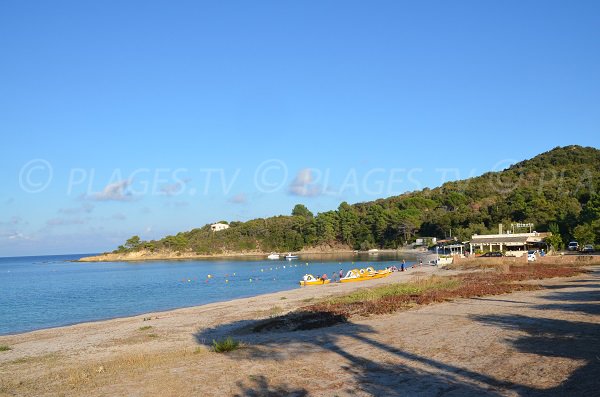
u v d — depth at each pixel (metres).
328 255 143.88
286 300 37.38
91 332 27.45
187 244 181.38
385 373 12.08
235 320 27.91
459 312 21.61
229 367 13.64
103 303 47.78
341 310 24.31
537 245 82.56
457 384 10.80
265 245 172.38
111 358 18.27
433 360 13.08
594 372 10.77
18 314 41.41
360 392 10.66
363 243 150.75
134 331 26.33
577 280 35.69
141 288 63.56
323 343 16.50
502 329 16.80
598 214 77.25
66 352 21.08
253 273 84.56
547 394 9.64
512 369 11.64
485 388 10.37
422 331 17.44
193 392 11.38
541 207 105.19
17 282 84.25
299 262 114.94
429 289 31.97
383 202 178.12
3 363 18.95
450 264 65.75
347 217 160.50
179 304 44.41
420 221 144.62
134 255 183.88
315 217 166.00
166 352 18.09
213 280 72.88
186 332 24.69
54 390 12.61
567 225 85.38
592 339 14.23
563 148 173.00
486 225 117.00
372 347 15.28
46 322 36.28
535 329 16.42
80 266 159.12
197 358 15.44
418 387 10.75
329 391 10.88
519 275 40.66
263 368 13.30
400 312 22.83
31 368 17.33
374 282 48.62
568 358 12.20
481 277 40.81
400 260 103.25
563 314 19.28
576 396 9.35
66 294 58.69
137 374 13.59
